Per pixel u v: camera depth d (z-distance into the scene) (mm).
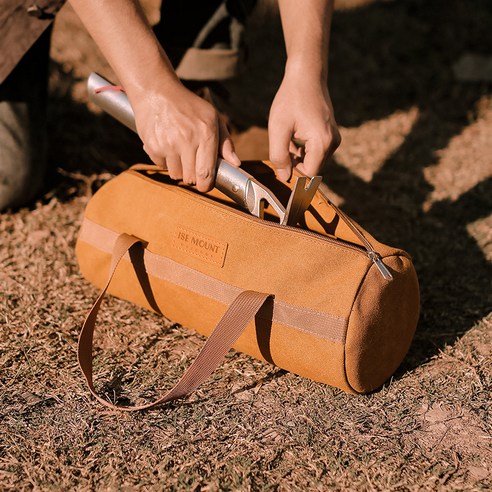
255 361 1590
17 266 1912
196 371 1407
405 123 2818
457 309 1776
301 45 1678
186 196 1586
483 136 2738
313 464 1312
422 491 1266
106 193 1722
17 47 1913
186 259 1543
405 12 3732
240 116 2279
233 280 1477
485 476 1304
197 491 1259
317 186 1494
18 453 1327
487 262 1971
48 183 2268
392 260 1433
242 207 1596
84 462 1314
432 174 2463
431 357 1608
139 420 1413
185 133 1521
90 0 1562
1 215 2125
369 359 1413
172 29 2197
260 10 3682
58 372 1550
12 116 2033
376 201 2303
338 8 3744
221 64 2209
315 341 1396
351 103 2961
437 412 1453
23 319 1712
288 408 1455
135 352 1614
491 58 3318
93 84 1682
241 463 1309
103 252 1688
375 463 1320
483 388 1513
